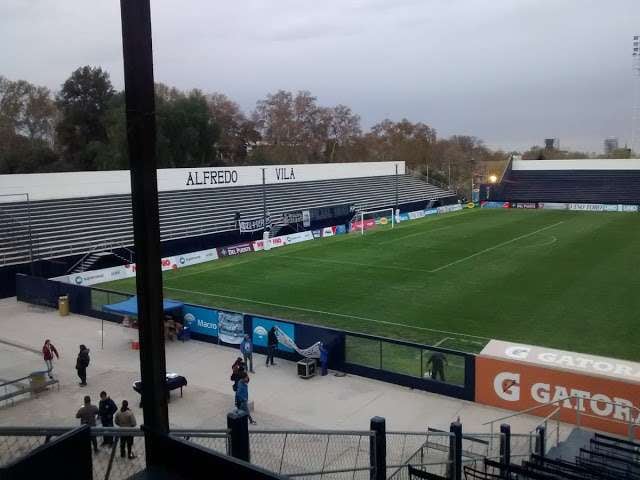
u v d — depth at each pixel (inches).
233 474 123.3
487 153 6053.2
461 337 995.9
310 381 808.9
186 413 686.5
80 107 2955.2
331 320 1111.6
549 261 1665.8
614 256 1727.4
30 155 2699.3
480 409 725.3
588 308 1167.0
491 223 2625.5
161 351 156.2
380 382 808.3
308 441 594.6
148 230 151.5
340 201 2812.5
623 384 650.8
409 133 5236.2
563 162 3661.4
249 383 798.5
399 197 3223.4
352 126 4901.6
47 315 1160.8
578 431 633.6
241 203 2359.7
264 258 1798.7
